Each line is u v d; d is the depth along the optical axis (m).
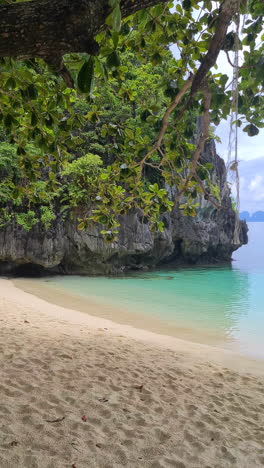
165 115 3.51
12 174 22.75
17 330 8.61
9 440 3.41
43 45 1.67
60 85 3.87
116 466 3.24
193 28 3.87
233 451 3.75
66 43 1.68
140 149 4.68
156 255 33.91
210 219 38.62
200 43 3.70
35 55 1.76
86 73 1.81
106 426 4.00
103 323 11.84
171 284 24.81
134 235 29.19
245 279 28.23
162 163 4.59
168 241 33.06
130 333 10.39
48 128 4.07
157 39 3.96
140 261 33.41
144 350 8.08
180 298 19.20
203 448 3.73
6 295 16.34
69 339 8.21
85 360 6.50
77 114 4.22
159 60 4.05
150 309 15.86
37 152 16.28
